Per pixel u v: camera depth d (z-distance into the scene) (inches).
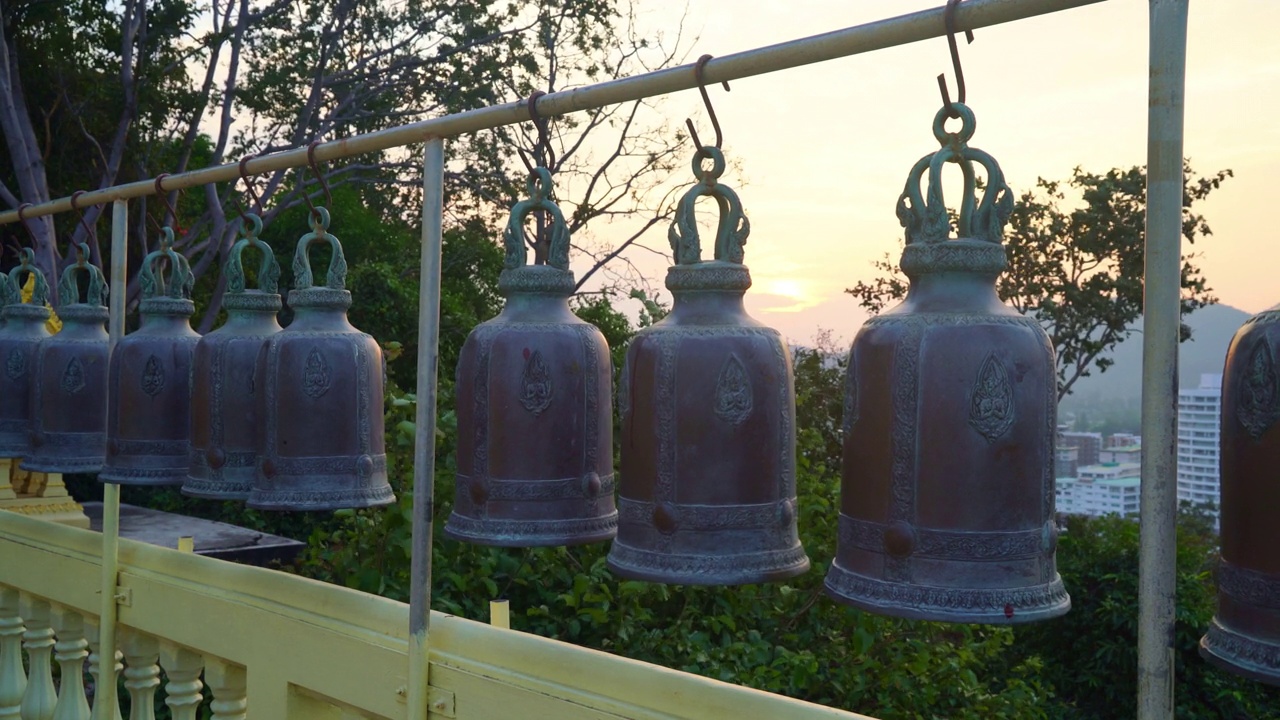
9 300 128.8
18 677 135.6
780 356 63.6
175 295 105.4
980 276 54.3
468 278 515.8
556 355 71.0
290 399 84.3
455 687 80.2
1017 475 51.1
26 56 421.7
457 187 500.7
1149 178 47.9
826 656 167.9
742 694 65.2
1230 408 46.1
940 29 54.4
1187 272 270.8
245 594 100.0
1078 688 296.0
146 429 100.6
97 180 440.1
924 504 51.6
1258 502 44.4
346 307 89.5
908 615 51.3
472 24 486.0
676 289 65.2
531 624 155.0
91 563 119.0
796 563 62.9
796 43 60.0
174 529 208.4
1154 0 47.2
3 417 121.6
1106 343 453.1
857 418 54.7
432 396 79.4
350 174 503.8
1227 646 45.5
